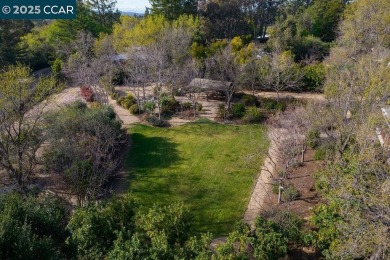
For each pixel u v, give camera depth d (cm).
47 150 2338
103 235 1350
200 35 5216
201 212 2030
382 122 1767
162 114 3419
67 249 1340
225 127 3138
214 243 1767
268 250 1438
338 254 1289
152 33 4591
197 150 2742
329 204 1739
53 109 2817
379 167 1418
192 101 3597
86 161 2030
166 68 3862
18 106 1967
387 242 1195
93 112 2653
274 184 2120
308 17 5631
